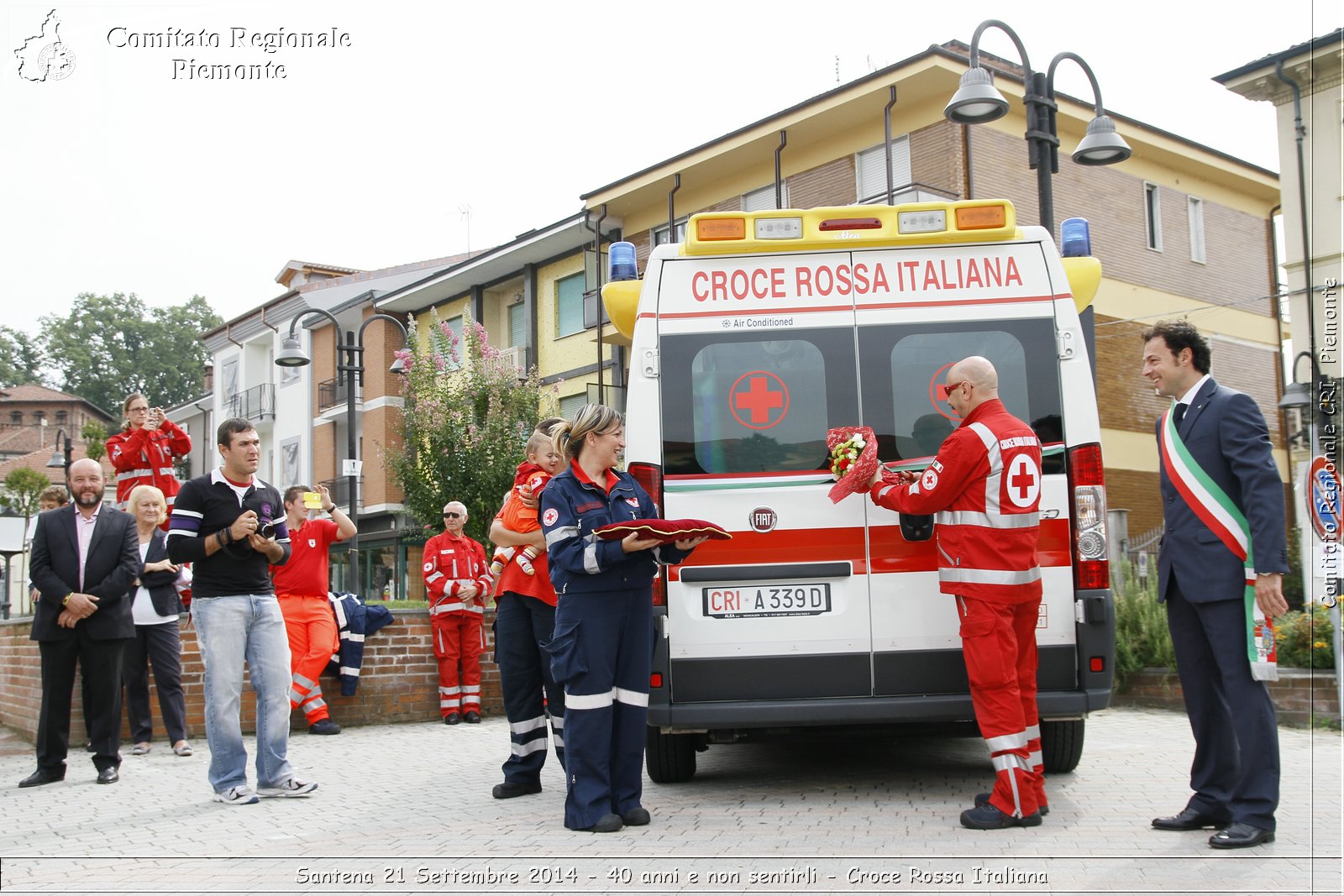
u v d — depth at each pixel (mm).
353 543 20750
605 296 6672
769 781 6996
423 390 23391
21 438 72812
